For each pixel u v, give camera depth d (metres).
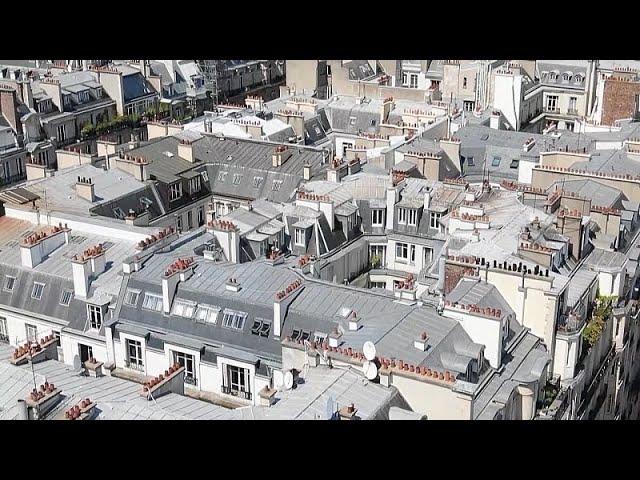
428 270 151.38
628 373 171.38
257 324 130.62
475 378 119.25
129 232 163.38
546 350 131.38
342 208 178.38
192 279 138.50
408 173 199.38
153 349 134.50
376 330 122.38
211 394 131.88
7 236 169.38
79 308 146.88
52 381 115.38
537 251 137.62
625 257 155.50
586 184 178.62
